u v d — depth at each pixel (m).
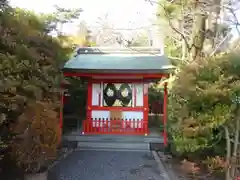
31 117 6.39
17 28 7.74
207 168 8.50
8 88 6.19
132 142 11.85
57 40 10.61
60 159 9.66
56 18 11.00
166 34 15.30
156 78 13.06
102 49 15.37
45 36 9.41
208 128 6.86
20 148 6.43
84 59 13.70
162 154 10.61
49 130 6.56
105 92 13.70
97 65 12.34
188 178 7.94
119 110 13.55
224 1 9.84
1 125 6.68
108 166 8.95
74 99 17.41
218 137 7.35
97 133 13.02
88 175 7.99
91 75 12.07
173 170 8.67
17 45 7.33
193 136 7.08
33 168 6.88
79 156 10.12
